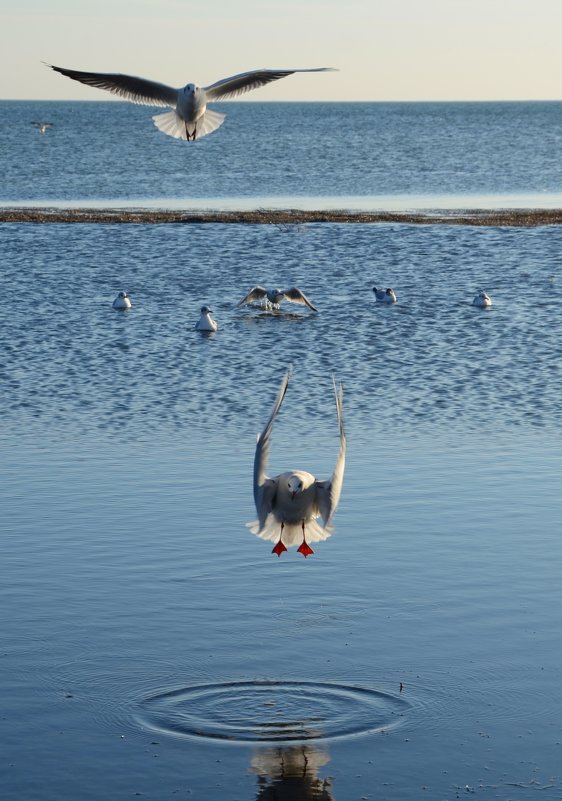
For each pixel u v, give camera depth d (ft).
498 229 210.38
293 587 60.49
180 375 109.81
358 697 50.21
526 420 92.79
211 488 75.56
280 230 211.00
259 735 47.44
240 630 55.72
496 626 55.98
